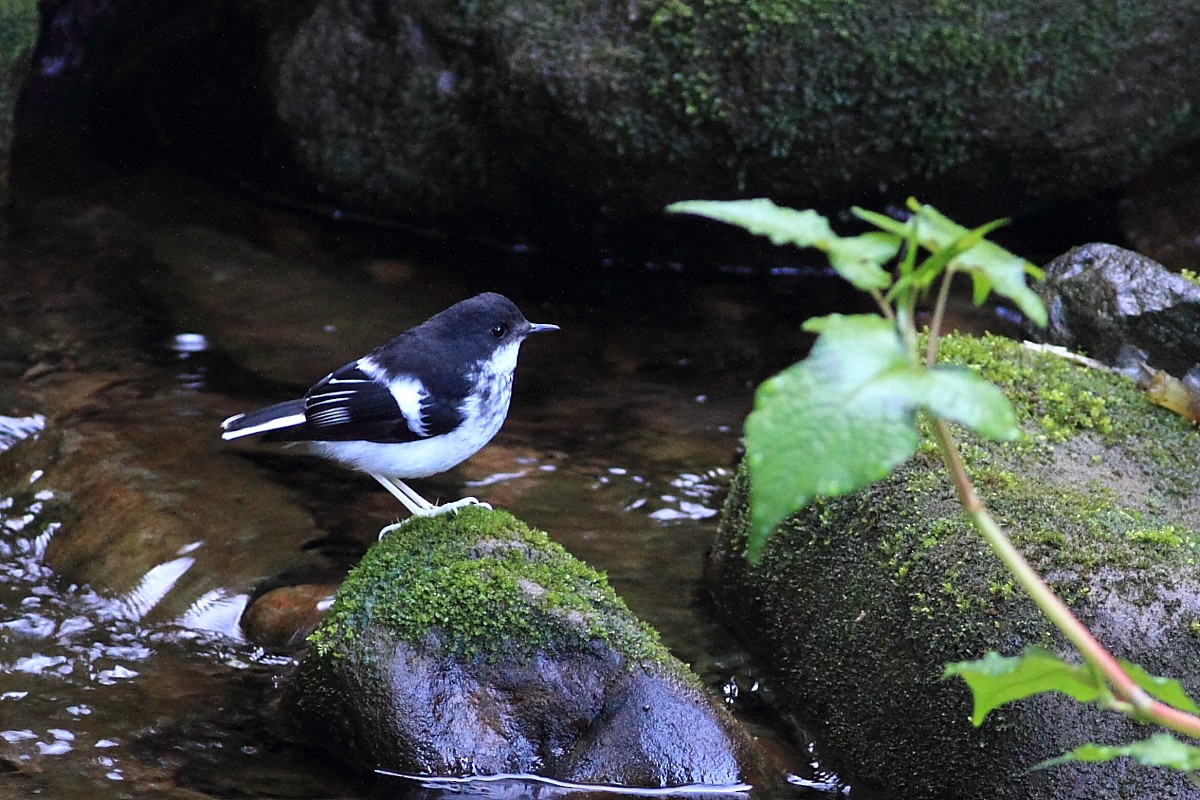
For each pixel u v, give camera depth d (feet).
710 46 44.65
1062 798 20.43
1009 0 44.29
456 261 50.11
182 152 55.06
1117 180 47.29
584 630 24.26
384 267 49.21
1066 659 20.71
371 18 48.73
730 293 49.11
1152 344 36.01
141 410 38.29
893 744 23.59
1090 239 49.44
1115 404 29.66
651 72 45.06
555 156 47.29
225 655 28.50
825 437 7.61
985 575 22.45
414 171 50.16
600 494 35.73
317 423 27.78
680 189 47.39
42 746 24.23
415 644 24.20
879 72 44.55
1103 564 21.66
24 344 41.60
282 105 50.37
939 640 22.74
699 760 23.57
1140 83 45.11
